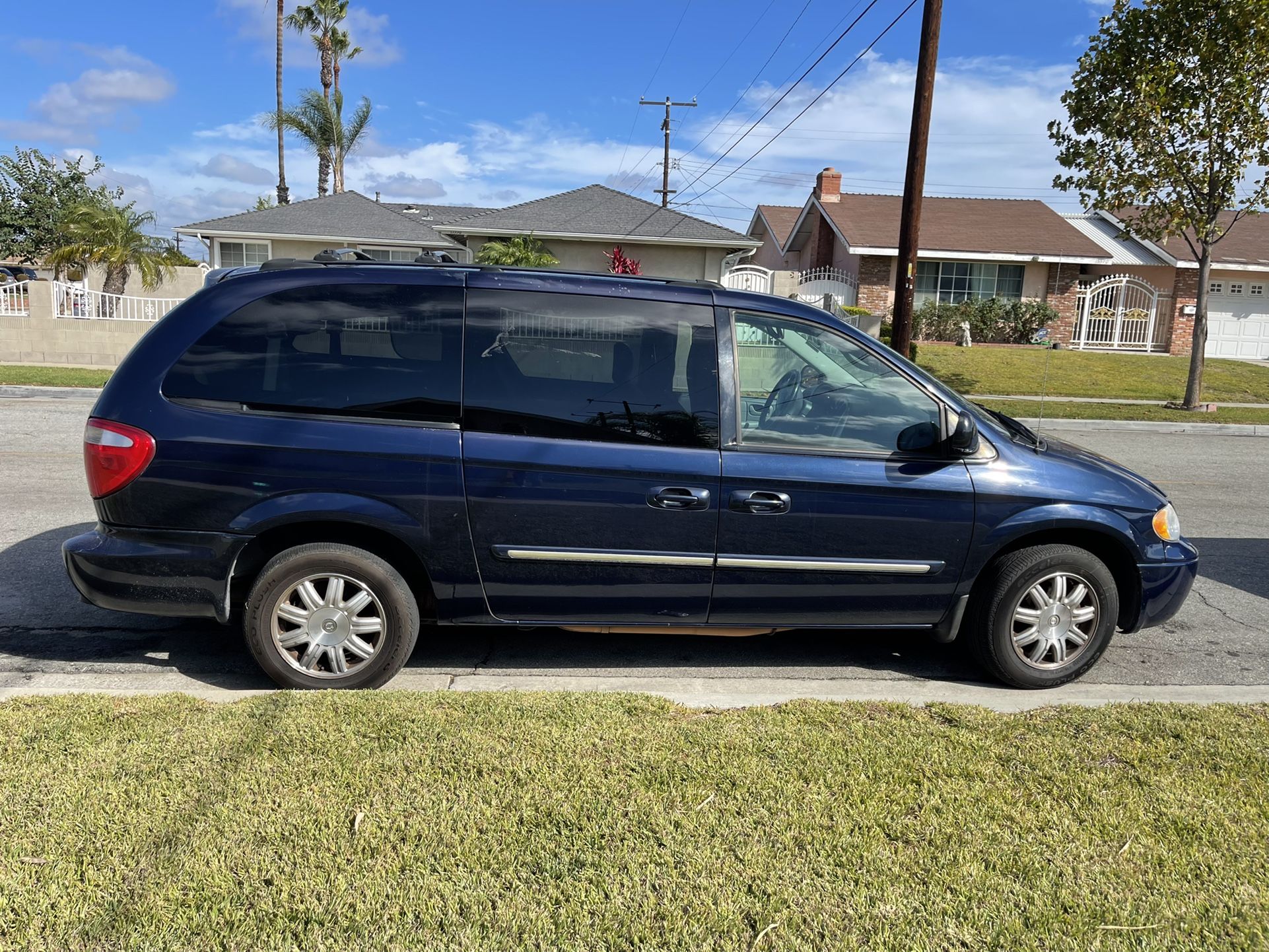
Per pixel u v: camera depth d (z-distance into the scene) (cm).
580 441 393
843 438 412
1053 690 433
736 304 411
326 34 4122
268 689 408
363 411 389
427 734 338
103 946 228
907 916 246
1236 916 249
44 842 266
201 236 2525
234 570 393
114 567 387
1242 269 2695
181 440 381
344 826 278
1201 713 377
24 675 418
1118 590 447
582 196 2695
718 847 272
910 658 476
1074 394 1861
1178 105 1463
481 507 391
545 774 311
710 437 400
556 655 467
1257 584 637
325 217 2634
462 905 245
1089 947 237
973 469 415
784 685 423
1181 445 1355
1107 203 1608
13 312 1883
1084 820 292
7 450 966
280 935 233
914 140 1412
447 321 394
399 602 397
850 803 298
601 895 250
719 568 405
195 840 269
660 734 344
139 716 348
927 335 2595
